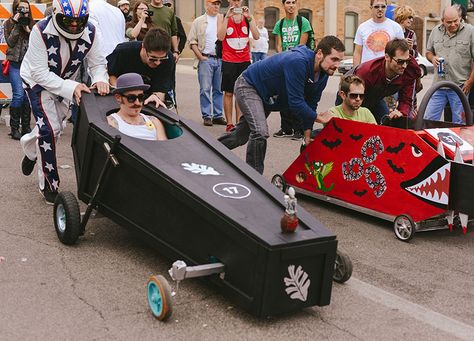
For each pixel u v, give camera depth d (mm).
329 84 19062
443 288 4508
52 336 3623
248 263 3748
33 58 5445
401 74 6227
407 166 5520
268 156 8469
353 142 5945
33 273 4457
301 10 26672
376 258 5062
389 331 3830
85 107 5066
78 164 5199
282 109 6301
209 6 10500
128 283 4336
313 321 3910
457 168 5230
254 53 14438
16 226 5387
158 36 5406
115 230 5328
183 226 4152
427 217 5426
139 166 4363
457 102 8367
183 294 4191
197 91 15961
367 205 5895
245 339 3662
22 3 8742
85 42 5602
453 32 8211
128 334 3670
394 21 9000
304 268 3789
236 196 4082
